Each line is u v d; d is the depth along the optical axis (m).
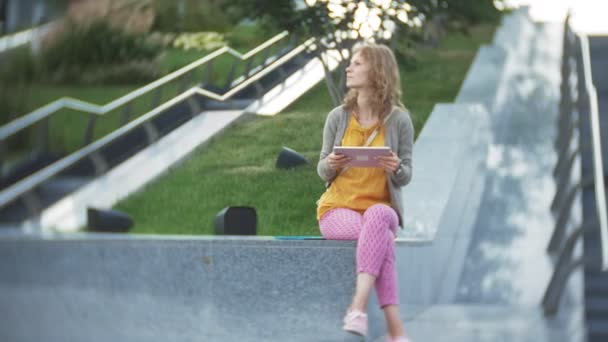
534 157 14.25
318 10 12.86
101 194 7.64
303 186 9.82
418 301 8.95
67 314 5.31
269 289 6.86
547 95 17.33
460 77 16.28
